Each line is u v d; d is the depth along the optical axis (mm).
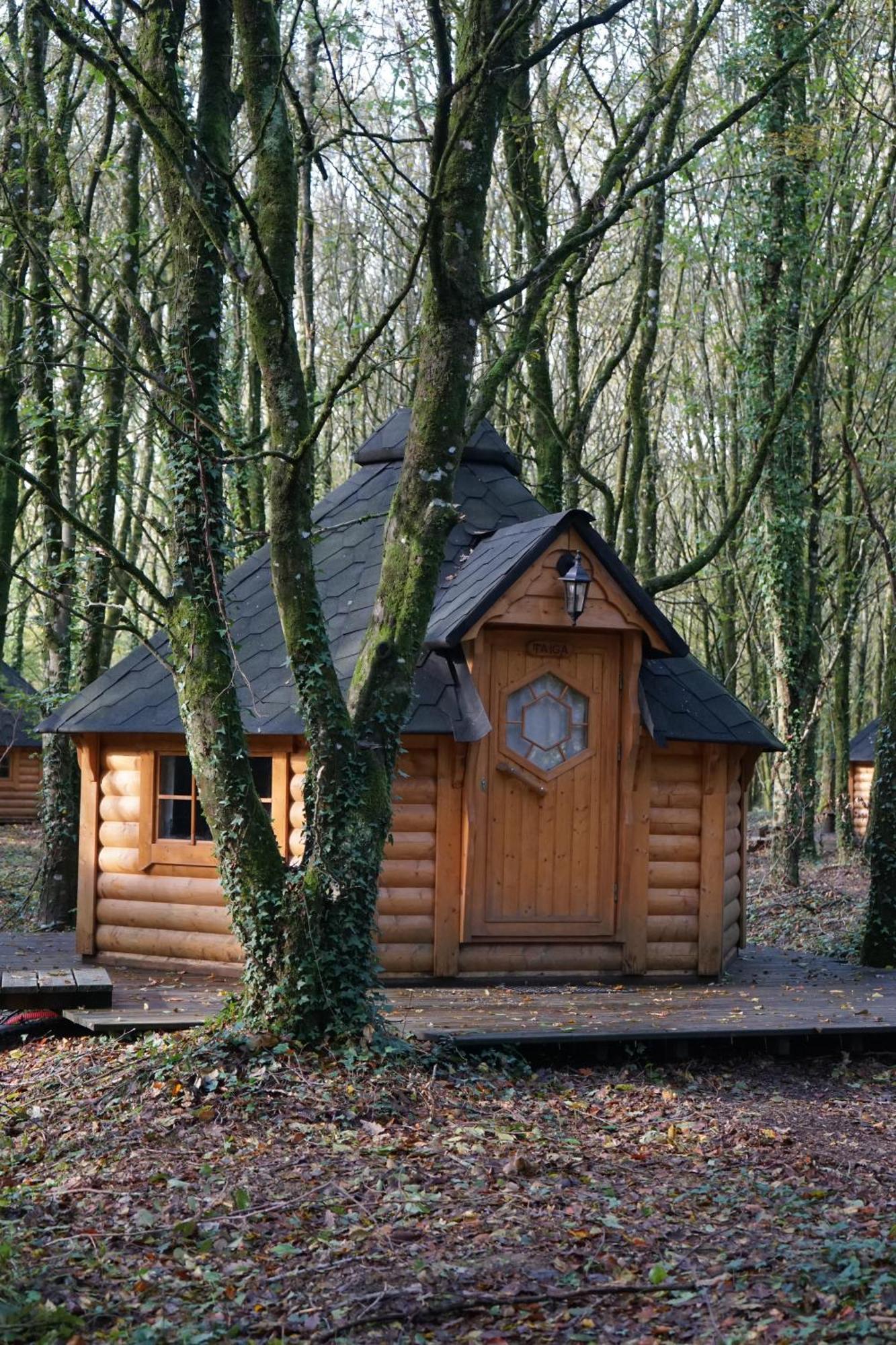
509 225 23641
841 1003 10352
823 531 28125
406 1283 5316
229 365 21141
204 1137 7098
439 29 7727
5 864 23609
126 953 11453
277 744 10883
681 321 24188
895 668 12422
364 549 11984
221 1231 5922
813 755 23250
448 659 10859
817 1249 5543
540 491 15156
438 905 10812
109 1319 5102
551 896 11062
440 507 8547
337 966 8156
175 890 11188
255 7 8617
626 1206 6258
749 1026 9336
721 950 11469
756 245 18078
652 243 15648
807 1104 8656
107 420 13953
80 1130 7332
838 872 23531
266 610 11797
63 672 14594
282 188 8570
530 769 10953
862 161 18828
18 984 9281
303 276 18734
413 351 17828
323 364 24562
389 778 8445
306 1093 7547
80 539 15023
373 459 12930
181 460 8562
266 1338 4922
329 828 8219
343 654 10922
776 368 18641
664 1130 7746
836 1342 4566
